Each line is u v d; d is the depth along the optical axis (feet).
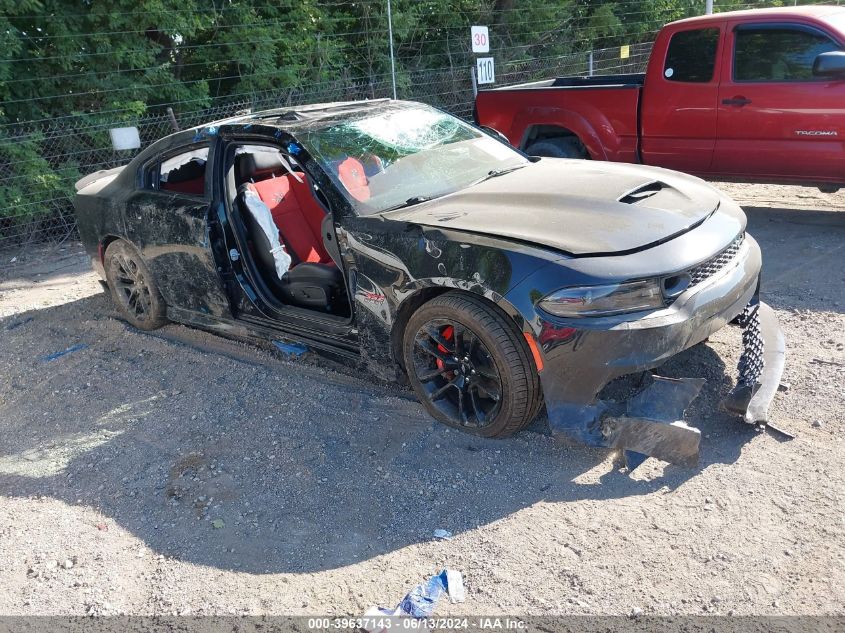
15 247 29.35
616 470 10.48
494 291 10.30
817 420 11.09
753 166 20.70
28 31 32.12
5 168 29.40
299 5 41.63
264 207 14.11
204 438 12.65
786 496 9.54
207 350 16.28
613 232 10.55
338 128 13.71
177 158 15.66
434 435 11.80
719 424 11.27
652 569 8.61
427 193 12.99
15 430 13.89
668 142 21.90
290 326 13.80
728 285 10.96
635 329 9.87
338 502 10.52
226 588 9.11
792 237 19.97
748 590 8.16
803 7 20.11
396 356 12.25
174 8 35.32
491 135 15.87
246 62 38.91
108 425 13.57
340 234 12.19
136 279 16.98
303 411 13.10
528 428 11.73
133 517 10.76
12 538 10.55
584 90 23.07
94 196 17.20
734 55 20.18
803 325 14.42
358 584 8.93
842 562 8.40
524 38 53.31
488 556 9.12
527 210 11.46
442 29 50.14
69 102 33.04
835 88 18.65
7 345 18.16
